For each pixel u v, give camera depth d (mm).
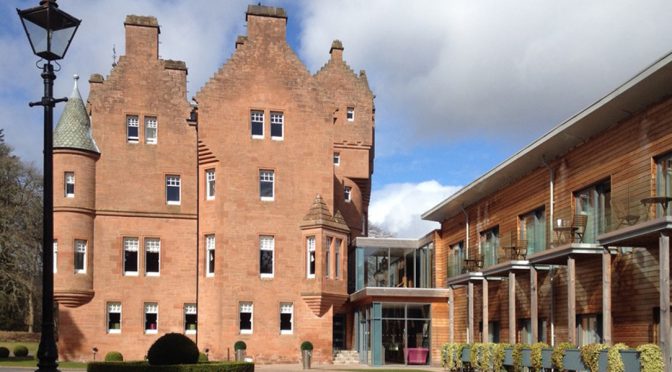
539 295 29531
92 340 39125
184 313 40469
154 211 40750
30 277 51156
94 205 40094
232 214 39062
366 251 42844
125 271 40281
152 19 42281
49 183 10383
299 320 39031
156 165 41156
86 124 40750
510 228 32875
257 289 38812
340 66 49875
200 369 21219
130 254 40500
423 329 38406
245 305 38750
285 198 39750
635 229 19750
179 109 41938
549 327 28453
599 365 20281
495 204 35031
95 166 40375
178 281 40562
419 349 37906
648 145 21750
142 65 41875
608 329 21375
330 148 40656
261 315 38656
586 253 23453
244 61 40344
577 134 25578
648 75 19969
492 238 35781
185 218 41062
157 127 41500
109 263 39938
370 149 49469
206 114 39469
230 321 38219
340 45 50375
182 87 42312
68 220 39125
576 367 21844
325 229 39250
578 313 25828
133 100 41406
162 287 40406
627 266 22609
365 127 48938
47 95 10477
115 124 41000
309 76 41094
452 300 36875
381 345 37281
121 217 40406
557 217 27844
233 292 38500
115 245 40156
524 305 30969
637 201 22094
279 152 40031
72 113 40469
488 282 34656
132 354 39531
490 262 35188
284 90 40562
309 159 40281
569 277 23750
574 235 24969
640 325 21734
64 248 38906
